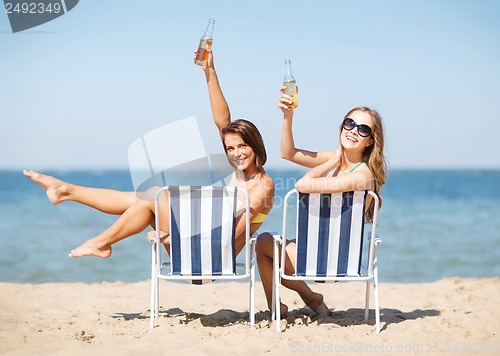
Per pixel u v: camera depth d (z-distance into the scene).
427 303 5.38
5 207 23.44
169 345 3.75
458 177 73.38
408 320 4.54
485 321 4.54
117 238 4.35
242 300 5.70
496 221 18.31
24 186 44.31
